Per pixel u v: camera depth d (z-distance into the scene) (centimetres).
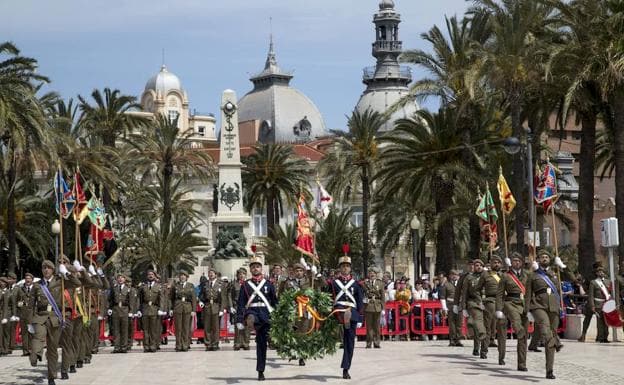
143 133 7250
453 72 4544
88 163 5975
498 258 2597
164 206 7369
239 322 2058
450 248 4988
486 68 4200
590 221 4262
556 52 3906
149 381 2089
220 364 2498
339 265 2117
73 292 2227
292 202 8131
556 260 2714
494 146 4812
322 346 2097
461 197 4934
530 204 4159
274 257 7675
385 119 4922
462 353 2739
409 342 3319
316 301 2089
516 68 4138
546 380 2011
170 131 7225
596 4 3825
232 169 6500
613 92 3906
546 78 3841
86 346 2578
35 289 2081
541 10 4303
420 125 4900
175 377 2169
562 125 4094
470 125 4809
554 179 3666
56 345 2072
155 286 3075
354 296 2086
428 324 3447
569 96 3812
